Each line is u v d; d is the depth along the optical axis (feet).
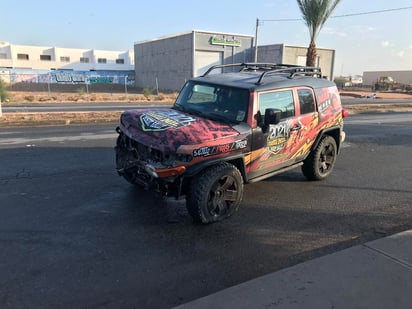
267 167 18.83
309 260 12.69
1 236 14.51
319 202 19.57
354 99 124.57
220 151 15.70
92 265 12.57
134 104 83.35
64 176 22.61
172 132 15.30
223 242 14.57
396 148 35.58
